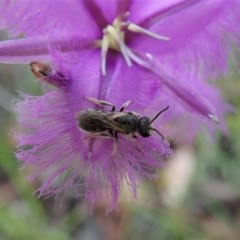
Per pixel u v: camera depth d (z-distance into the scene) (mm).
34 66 50
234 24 54
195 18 54
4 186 96
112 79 52
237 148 94
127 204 88
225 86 91
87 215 92
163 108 54
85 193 52
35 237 87
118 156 51
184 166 92
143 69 53
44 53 51
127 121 49
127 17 54
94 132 49
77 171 52
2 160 89
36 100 51
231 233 93
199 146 92
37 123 51
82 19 53
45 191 57
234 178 95
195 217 93
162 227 92
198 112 54
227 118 87
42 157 52
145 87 53
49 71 50
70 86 51
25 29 52
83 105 51
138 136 51
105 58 52
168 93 54
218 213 94
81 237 91
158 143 51
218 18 54
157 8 54
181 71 56
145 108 52
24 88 96
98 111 49
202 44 55
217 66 56
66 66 51
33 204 89
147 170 52
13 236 87
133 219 92
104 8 53
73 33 53
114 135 50
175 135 64
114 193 52
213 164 94
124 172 52
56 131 51
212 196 95
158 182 91
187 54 55
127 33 55
